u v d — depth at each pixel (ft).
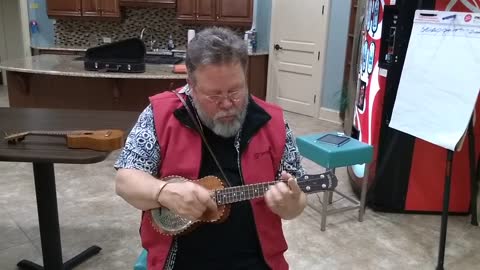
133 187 3.79
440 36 7.40
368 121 10.05
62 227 8.98
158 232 4.09
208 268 4.16
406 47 8.79
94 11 19.62
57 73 11.56
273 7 19.65
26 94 13.42
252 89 20.10
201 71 3.61
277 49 19.93
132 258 7.98
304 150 9.09
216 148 4.09
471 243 8.74
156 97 4.17
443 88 7.38
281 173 4.12
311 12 18.29
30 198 10.30
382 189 9.78
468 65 7.07
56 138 5.78
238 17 19.33
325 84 18.49
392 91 9.13
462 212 9.81
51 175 6.73
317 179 3.95
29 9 20.66
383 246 8.55
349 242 8.66
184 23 19.95
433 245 8.62
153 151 3.99
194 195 3.61
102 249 8.22
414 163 9.52
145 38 20.77
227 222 4.11
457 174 9.52
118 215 9.56
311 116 19.22
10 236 8.60
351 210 9.93
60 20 20.80
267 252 4.17
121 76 11.41
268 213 4.15
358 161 8.80
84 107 13.47
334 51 17.85
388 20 9.10
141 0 19.21
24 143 5.54
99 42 20.95
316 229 9.13
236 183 4.07
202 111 3.86
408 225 9.40
